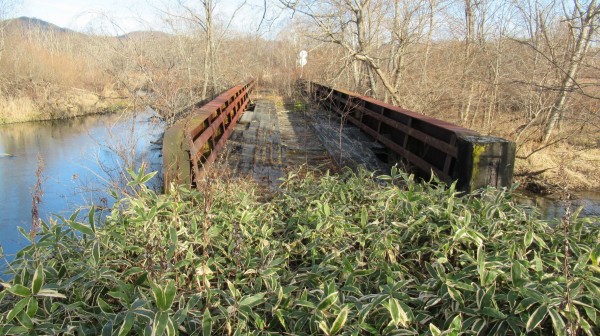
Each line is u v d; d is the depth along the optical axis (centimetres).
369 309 181
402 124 563
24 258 214
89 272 197
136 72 1091
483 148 349
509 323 178
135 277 216
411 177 328
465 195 322
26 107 1739
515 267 195
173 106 736
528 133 1070
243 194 308
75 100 1912
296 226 290
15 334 165
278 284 202
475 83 1131
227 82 1570
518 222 276
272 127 864
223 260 229
